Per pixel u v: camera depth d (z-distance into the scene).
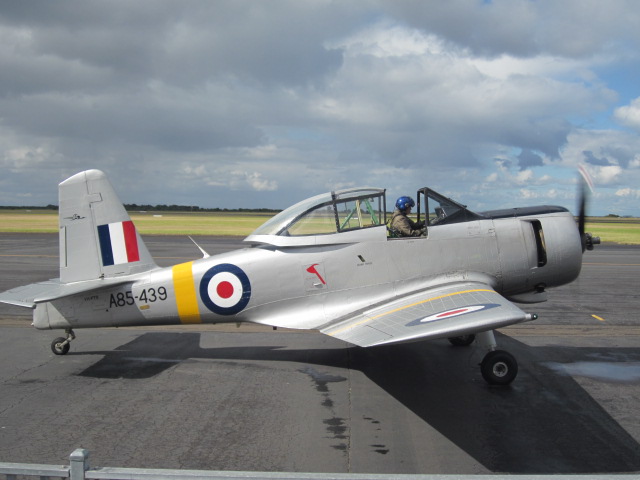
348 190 6.48
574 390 5.55
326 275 6.37
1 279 13.49
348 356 6.95
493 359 5.63
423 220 6.81
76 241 6.55
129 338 7.95
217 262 6.50
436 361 6.69
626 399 5.27
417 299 6.01
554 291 12.20
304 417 4.82
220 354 7.07
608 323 8.87
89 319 6.57
